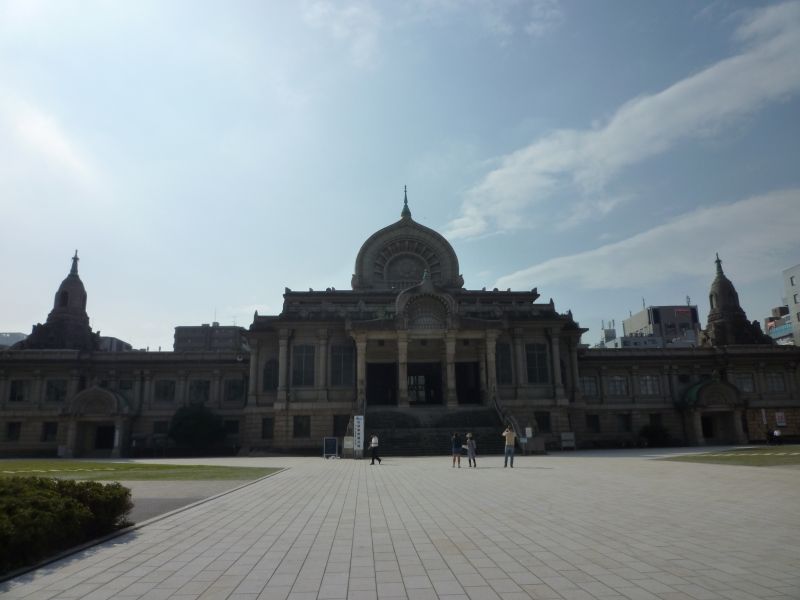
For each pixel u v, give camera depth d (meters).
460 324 65.31
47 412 72.38
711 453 48.88
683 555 12.00
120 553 12.80
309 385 67.19
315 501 20.91
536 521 16.09
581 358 78.00
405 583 10.25
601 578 10.38
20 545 11.48
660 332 144.50
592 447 73.25
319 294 78.06
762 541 13.27
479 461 42.72
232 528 15.67
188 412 69.25
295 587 10.09
